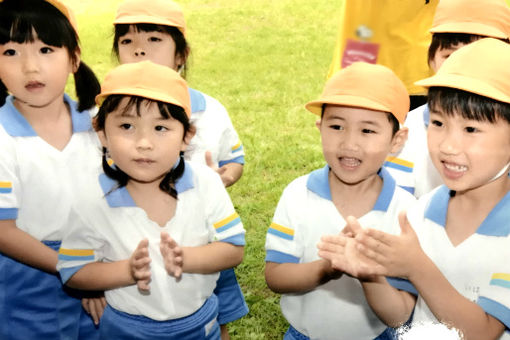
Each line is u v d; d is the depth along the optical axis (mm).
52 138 2359
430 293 1647
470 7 2656
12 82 2166
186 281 2064
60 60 2227
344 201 2090
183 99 1974
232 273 2746
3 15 2102
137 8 2865
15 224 2260
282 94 8195
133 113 1882
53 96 2242
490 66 1638
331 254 1667
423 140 2561
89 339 2557
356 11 3586
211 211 2115
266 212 4719
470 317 1640
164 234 1856
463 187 1672
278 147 6164
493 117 1593
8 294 2355
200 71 9430
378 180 2133
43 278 2381
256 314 3369
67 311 2451
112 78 1945
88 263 2043
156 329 2064
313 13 13148
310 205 2104
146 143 1876
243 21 12703
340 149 1963
